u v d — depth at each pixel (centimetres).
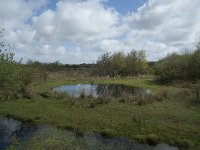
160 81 4866
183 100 2723
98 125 1892
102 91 3769
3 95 2381
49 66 7806
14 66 2353
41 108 2423
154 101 2720
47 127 1883
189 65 4400
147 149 1496
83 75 6456
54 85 4456
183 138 1630
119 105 2517
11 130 1830
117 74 6900
